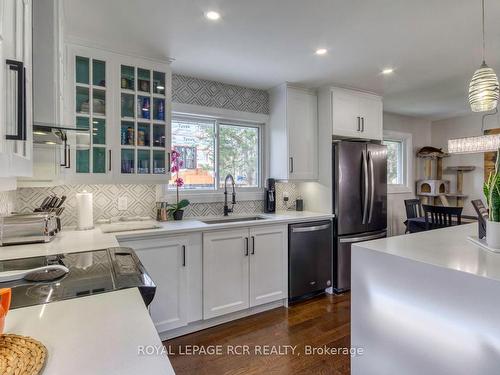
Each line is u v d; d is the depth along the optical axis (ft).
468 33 7.04
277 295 9.46
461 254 4.58
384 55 8.28
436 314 4.06
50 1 4.62
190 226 8.02
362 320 5.11
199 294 8.06
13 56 2.51
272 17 6.33
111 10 6.02
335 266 10.81
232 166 11.19
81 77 7.34
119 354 2.20
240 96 10.99
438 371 4.05
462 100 13.01
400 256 4.52
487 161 15.30
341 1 5.75
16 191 7.22
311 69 9.30
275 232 9.44
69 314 2.87
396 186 16.05
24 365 1.94
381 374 4.80
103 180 7.57
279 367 6.53
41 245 5.65
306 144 11.12
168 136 8.43
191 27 6.73
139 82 8.12
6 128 2.25
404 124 16.26
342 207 10.71
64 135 5.21
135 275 3.99
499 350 3.45
